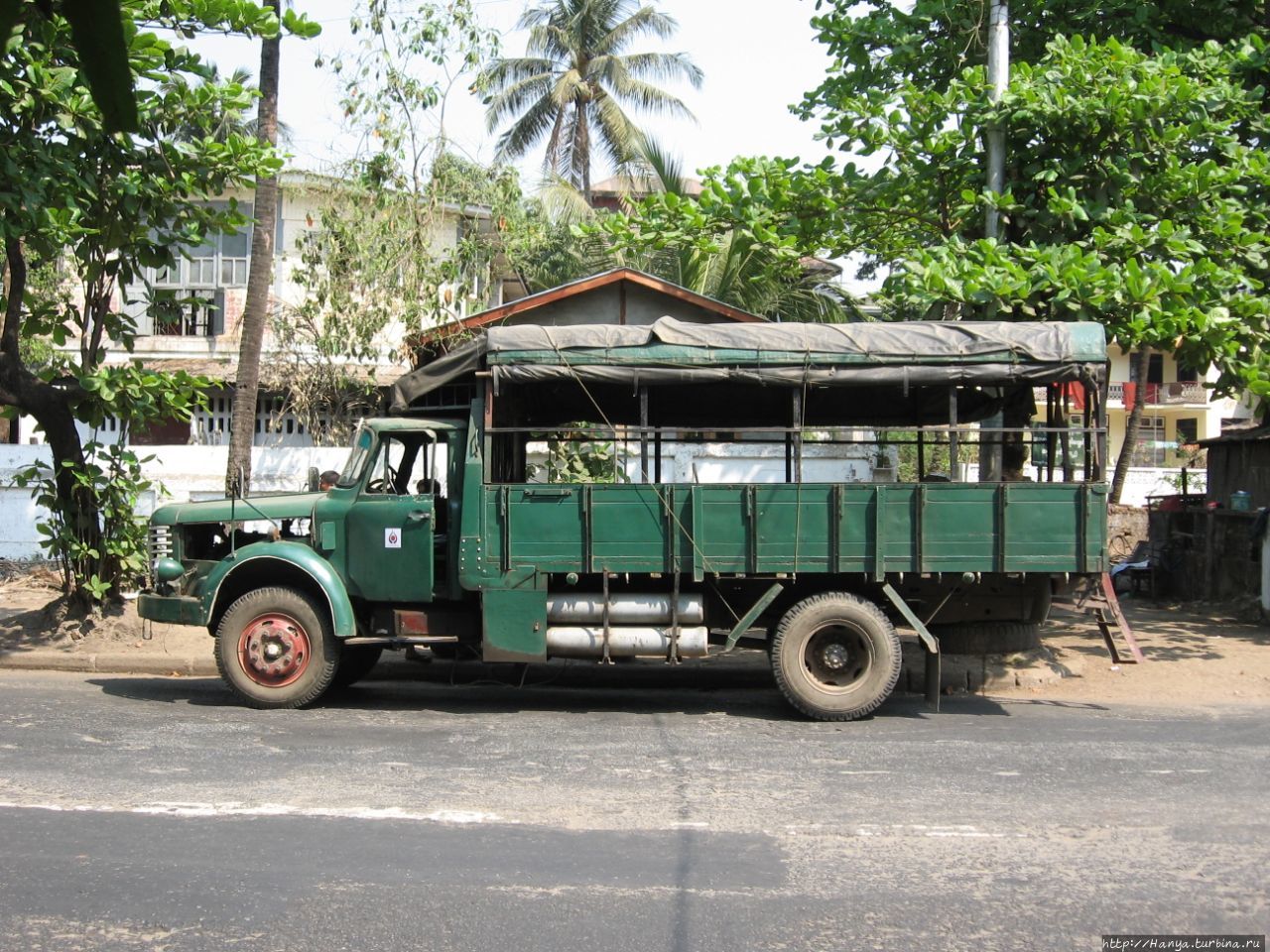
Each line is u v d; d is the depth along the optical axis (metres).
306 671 9.32
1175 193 10.88
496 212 17.59
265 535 10.34
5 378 11.32
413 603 9.62
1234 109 11.23
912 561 8.91
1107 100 10.62
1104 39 12.82
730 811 6.25
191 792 6.55
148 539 10.97
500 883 5.07
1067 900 4.90
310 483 11.23
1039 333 9.07
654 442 10.51
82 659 11.25
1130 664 10.95
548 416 11.73
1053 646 12.08
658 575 9.37
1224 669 11.00
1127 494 29.27
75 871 5.21
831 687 8.98
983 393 11.10
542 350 9.08
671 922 4.62
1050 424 10.09
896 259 13.85
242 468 13.88
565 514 9.11
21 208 9.62
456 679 11.08
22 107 9.59
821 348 9.05
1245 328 10.20
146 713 9.05
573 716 9.18
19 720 8.64
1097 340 9.02
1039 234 11.34
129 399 11.40
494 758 7.54
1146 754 7.72
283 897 4.88
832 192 12.36
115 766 7.20
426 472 9.67
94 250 11.34
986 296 10.00
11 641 11.78
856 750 7.86
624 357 9.07
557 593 9.23
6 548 17.75
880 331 9.16
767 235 11.95
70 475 11.88
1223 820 6.10
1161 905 4.84
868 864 5.37
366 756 7.57
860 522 8.97
